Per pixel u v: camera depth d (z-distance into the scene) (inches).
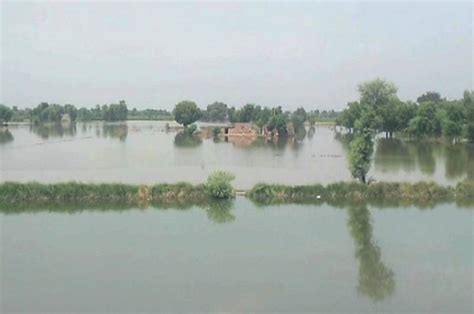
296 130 6422.2
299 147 4699.8
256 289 1088.2
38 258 1301.7
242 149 4463.6
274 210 1856.5
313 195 2030.0
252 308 991.0
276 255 1321.4
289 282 1128.2
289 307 994.7
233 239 1476.4
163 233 1544.0
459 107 4667.8
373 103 5738.2
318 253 1339.8
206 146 4822.8
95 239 1480.1
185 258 1300.4
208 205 1940.2
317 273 1189.1
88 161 3422.7
